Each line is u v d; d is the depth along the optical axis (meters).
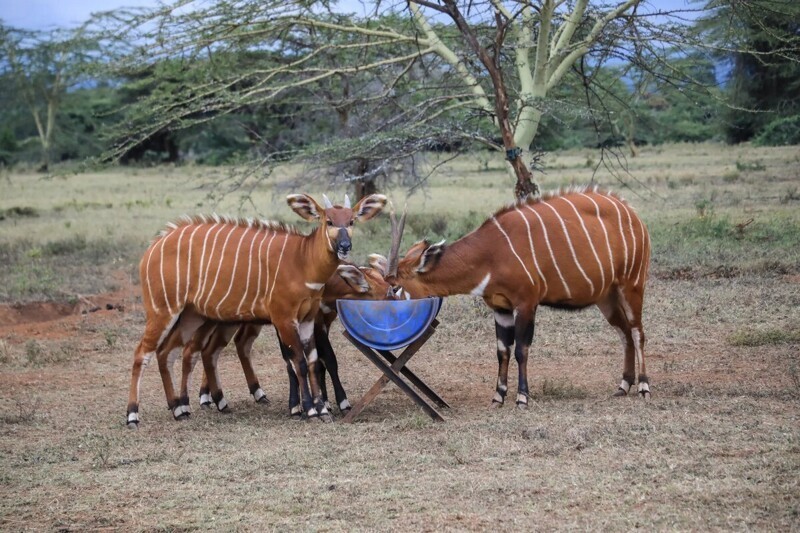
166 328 8.48
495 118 14.39
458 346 10.92
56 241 19.56
